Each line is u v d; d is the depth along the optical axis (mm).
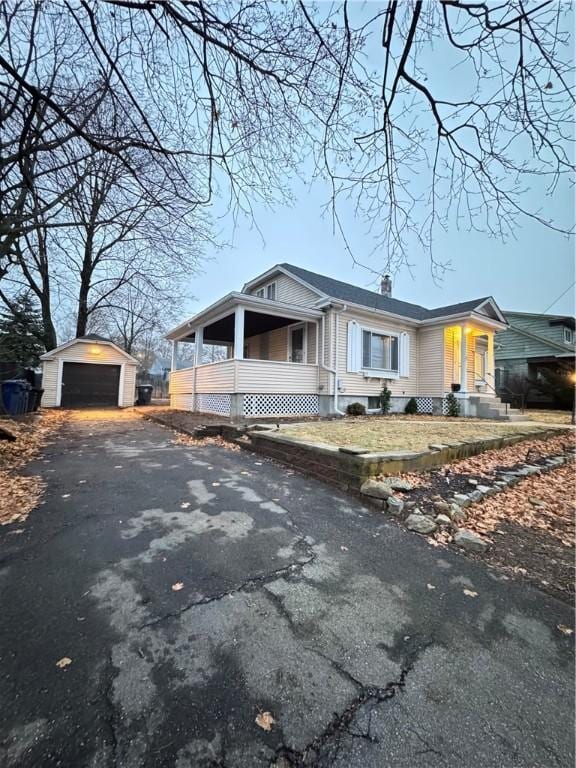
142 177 3682
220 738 1152
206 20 2471
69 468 4555
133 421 9891
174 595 1923
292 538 2658
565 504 3512
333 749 1126
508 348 17422
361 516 3117
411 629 1689
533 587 2088
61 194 4164
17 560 2283
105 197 4445
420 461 4113
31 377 11555
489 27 2240
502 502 3494
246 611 1799
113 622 1698
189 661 1462
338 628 1686
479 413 10906
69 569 2180
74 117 3584
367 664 1468
